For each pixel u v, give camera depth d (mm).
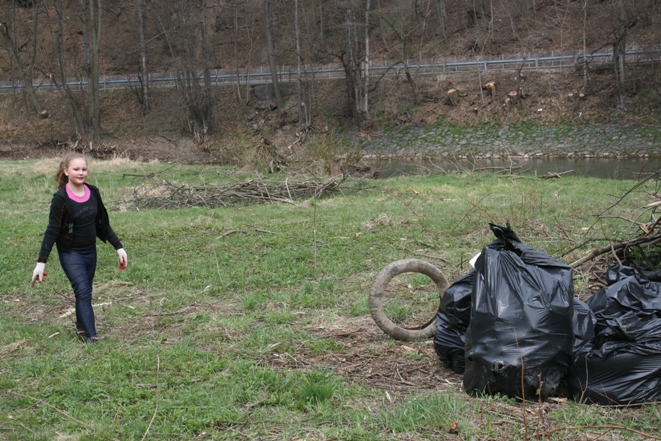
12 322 7293
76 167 6332
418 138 44094
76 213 6332
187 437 4297
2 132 53656
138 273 9203
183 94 50000
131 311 7504
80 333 6547
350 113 48344
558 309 4688
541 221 11750
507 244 5344
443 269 8875
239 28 59750
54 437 4344
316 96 50875
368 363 5594
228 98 52812
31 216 15664
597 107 41062
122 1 62938
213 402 4762
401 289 7992
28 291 8656
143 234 12094
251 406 4754
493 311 4719
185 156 45375
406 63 46562
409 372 5379
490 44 51188
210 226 12734
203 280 8828
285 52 56844
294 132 48531
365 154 43844
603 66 43000
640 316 4781
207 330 6633
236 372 5363
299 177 21641
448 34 54531
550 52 46469
